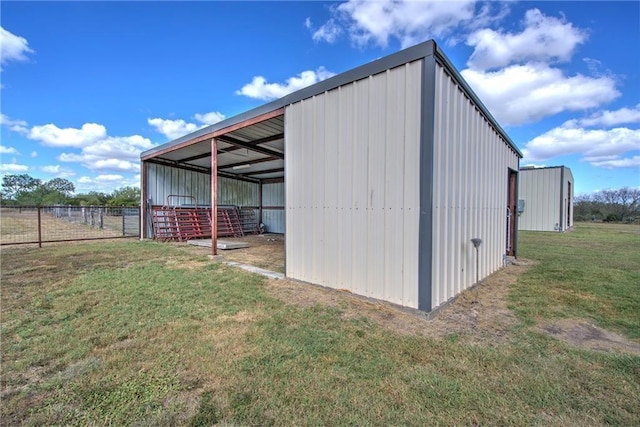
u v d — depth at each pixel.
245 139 7.48
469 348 2.44
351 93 3.78
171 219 10.68
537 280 4.79
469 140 4.26
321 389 1.86
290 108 4.67
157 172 10.66
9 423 1.56
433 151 3.08
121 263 5.86
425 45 3.07
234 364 2.14
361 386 1.90
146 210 10.37
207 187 12.26
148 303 3.47
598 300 3.73
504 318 3.16
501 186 6.02
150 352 2.32
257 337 2.61
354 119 3.75
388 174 3.41
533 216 14.73
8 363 2.13
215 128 6.77
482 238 4.88
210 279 4.62
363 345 2.47
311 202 4.32
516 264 6.20
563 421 1.60
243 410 1.67
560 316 3.22
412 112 3.19
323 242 4.16
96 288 4.04
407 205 3.24
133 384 1.90
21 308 3.26
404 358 2.26
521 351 2.40
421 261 3.12
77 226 13.89
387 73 3.41
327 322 2.96
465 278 4.18
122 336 2.59
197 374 2.02
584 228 16.03
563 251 7.80
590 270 5.44
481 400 1.76
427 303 3.09
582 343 2.60
